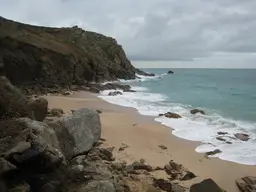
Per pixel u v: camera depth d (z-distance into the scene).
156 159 15.38
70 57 49.06
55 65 46.16
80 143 13.41
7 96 12.44
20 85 39.38
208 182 11.11
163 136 19.73
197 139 19.22
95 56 61.47
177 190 11.52
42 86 41.28
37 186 9.02
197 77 95.88
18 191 8.26
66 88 43.09
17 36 46.06
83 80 49.75
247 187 12.45
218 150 16.97
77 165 10.69
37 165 9.30
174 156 16.08
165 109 29.58
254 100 37.50
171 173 13.46
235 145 18.02
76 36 66.62
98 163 13.14
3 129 10.23
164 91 48.03
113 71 66.69
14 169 8.54
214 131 21.14
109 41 75.31
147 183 11.84
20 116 12.48
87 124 14.55
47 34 60.50
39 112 14.71
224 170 14.38
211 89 52.88
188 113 27.42
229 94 44.56
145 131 20.62
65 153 12.51
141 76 84.25
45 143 9.69
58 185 9.27
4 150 9.00
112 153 15.50
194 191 11.00
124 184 10.92
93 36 74.38
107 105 30.88
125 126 21.67
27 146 9.14
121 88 47.66
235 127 22.34
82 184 9.75
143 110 28.73
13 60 40.03
